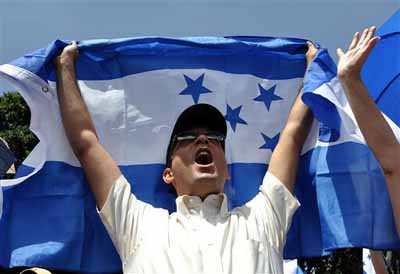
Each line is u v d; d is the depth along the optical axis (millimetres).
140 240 2916
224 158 3033
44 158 3092
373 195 3119
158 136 3223
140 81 3227
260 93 3268
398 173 2973
